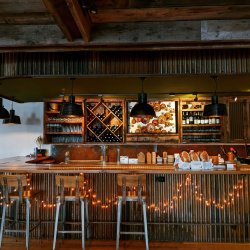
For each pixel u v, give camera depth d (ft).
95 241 13.05
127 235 13.24
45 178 13.53
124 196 11.48
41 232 13.46
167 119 20.06
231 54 11.21
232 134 19.43
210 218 13.01
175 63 11.35
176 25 9.21
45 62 11.66
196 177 13.10
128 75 11.46
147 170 12.23
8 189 13.04
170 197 13.12
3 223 11.96
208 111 14.14
